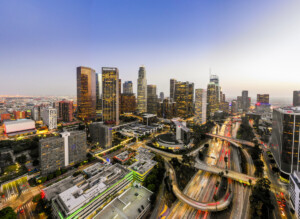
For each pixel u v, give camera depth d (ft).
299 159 581.53
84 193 436.35
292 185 476.54
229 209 470.80
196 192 549.54
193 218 437.99
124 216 422.00
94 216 417.90
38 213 434.71
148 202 476.13
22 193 525.75
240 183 596.70
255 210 443.73
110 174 541.75
